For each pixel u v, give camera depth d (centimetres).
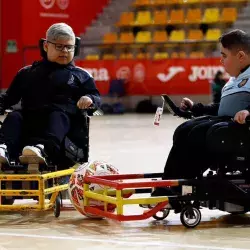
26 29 4366
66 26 1151
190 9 4644
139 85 4303
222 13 4581
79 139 1142
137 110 4356
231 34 1028
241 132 953
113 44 4609
